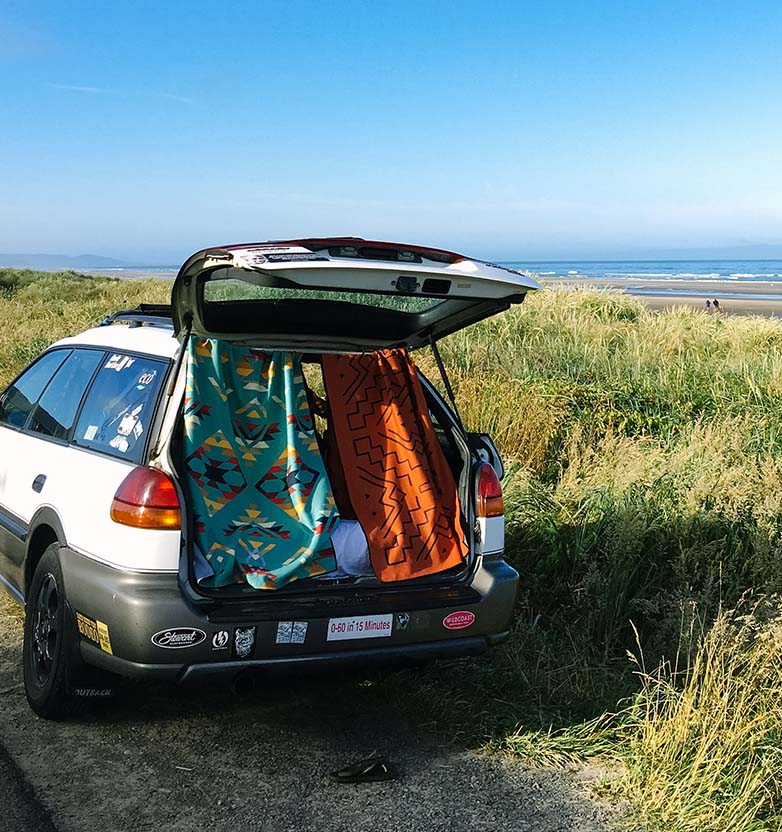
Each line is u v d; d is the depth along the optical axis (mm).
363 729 4434
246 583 4047
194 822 3598
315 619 3934
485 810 3775
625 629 5562
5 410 5855
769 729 4094
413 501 4531
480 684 4762
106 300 23203
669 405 10391
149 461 4078
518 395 9367
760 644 4602
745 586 5777
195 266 3895
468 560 4422
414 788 3920
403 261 3998
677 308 17422
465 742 4336
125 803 3705
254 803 3752
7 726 4316
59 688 4211
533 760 4188
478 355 12188
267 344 4547
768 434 8992
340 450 4594
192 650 3799
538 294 16547
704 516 6312
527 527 6293
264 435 4457
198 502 4059
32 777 3867
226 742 4258
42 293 28375
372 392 4770
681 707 4152
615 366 12461
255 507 4254
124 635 3805
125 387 4605
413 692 4742
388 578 4273
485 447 4875
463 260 4129
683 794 3791
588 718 4543
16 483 5125
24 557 4789
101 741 4211
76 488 4379
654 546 6105
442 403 4844
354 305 4578
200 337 4387
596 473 7289
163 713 4527
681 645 5016
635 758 4039
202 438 4184
